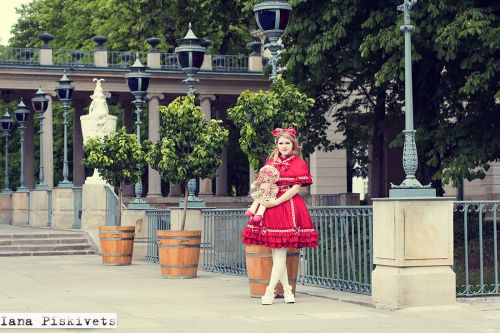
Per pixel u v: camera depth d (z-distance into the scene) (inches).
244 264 792.3
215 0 1651.1
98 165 992.9
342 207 625.9
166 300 597.0
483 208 605.3
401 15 971.3
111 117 1286.9
